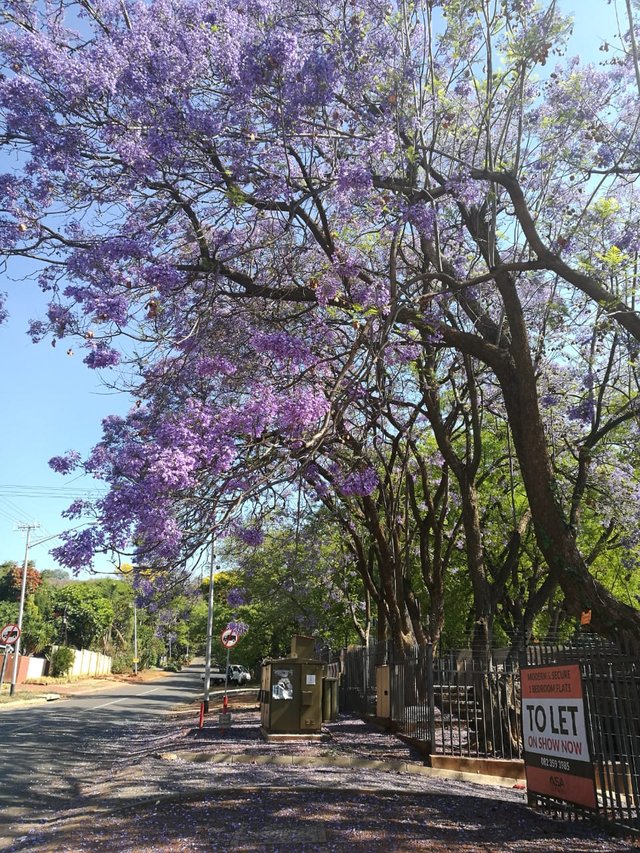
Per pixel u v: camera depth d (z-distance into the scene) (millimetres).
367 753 12078
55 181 8820
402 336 9648
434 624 15984
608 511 16047
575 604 8164
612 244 10914
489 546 21859
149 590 9242
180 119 8211
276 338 8297
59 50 8117
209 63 8305
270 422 7711
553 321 12797
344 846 5574
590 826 6449
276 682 14445
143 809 7234
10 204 8562
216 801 7426
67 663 48375
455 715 15500
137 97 8172
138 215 9297
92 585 72312
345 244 9711
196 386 9656
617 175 10109
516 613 20641
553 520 8383
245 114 8625
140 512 6488
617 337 12766
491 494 20156
